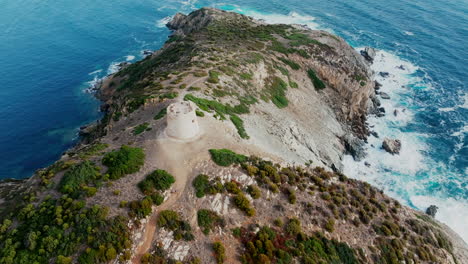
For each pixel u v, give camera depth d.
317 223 45.09
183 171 44.97
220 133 54.50
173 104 50.22
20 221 37.66
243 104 69.81
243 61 85.19
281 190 47.25
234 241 39.28
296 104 85.81
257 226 41.28
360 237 46.50
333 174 59.50
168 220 38.53
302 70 98.12
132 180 42.53
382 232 48.56
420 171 78.25
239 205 42.34
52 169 45.03
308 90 93.75
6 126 87.25
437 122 94.56
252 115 68.56
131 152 46.22
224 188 43.78
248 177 46.44
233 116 62.28
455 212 68.06
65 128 88.50
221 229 39.91
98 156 47.28
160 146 48.44
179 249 36.81
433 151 84.19
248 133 60.00
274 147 62.50
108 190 40.88
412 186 74.19
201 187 43.03
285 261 38.75
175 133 49.84
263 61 89.75
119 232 36.16
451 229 61.50
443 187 73.75
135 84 85.19
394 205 57.09
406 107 100.62
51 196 40.34
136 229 37.25
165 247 36.62
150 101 61.25
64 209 38.09
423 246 49.72
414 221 53.72
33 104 96.62
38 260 33.44
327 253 42.00
